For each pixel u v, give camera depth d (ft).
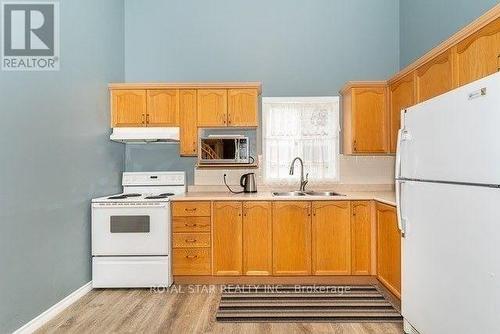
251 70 13.41
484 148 4.99
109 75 12.08
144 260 10.46
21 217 7.54
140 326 8.08
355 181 13.00
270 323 8.20
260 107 13.04
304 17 13.42
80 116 10.02
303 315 8.57
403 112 7.41
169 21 13.55
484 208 5.00
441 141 6.00
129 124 12.00
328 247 10.75
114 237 10.43
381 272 10.20
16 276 7.38
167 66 13.50
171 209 10.83
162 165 13.16
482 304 5.05
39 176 8.16
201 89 12.00
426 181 6.49
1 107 7.04
